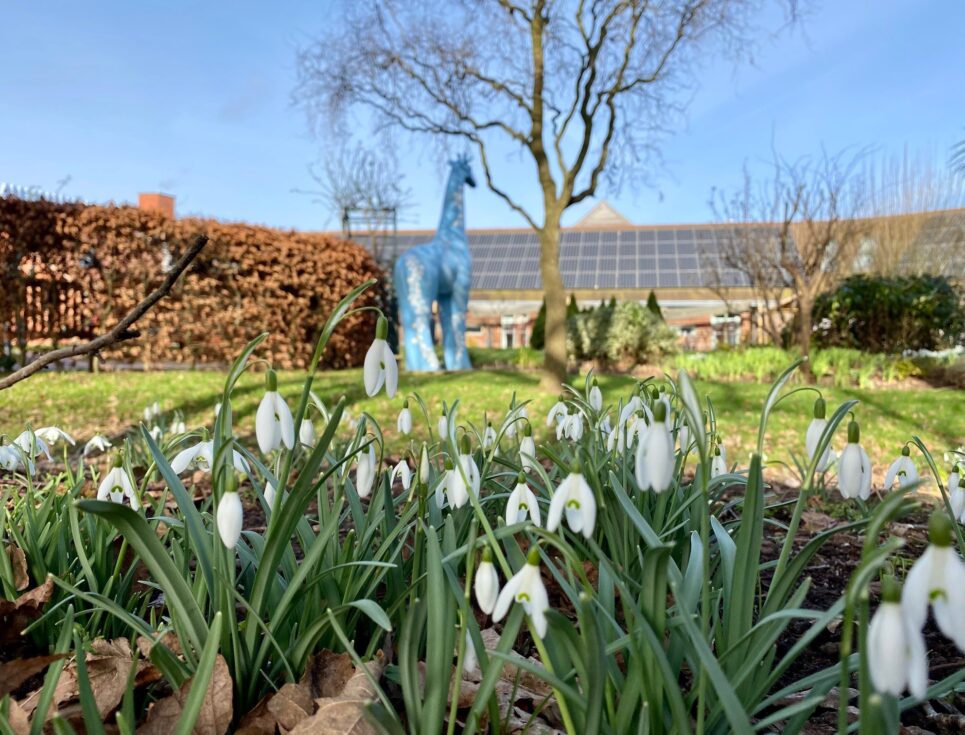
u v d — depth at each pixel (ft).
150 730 5.00
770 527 12.96
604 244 123.44
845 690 3.62
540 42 36.55
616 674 5.04
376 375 5.00
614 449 7.72
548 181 36.32
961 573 3.03
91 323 41.29
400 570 6.63
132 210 41.42
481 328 113.60
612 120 37.40
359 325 54.03
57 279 40.42
